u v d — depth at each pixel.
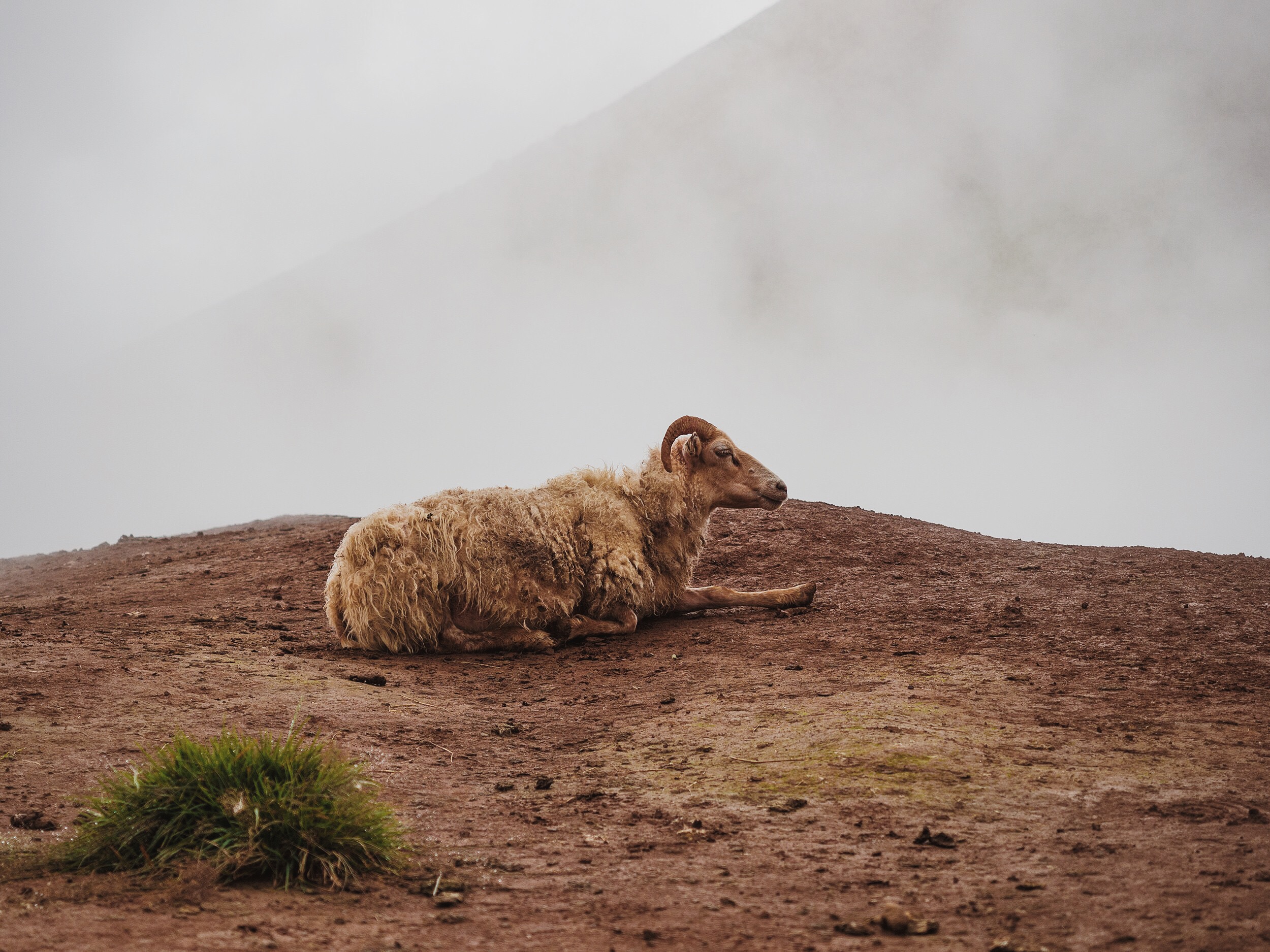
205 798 3.81
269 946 2.95
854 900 3.50
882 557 12.11
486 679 7.79
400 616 8.49
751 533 13.34
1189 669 7.23
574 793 4.98
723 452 9.66
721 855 4.03
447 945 3.05
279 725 5.84
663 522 9.58
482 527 8.73
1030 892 3.50
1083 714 6.12
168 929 3.06
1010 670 7.33
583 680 7.66
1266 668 7.20
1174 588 10.11
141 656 7.62
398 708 6.63
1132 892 3.43
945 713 6.12
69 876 3.57
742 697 6.77
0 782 4.59
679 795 4.92
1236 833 4.02
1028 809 4.48
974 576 11.09
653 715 6.55
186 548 17.86
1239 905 3.22
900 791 4.76
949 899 3.48
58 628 9.13
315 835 3.74
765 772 5.17
